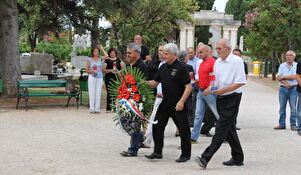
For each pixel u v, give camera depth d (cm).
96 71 1281
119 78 786
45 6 1866
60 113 1266
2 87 1557
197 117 884
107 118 1191
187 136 714
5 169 636
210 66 855
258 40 3925
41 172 623
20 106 1379
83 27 1959
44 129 992
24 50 5244
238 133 1025
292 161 733
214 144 667
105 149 796
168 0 2436
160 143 732
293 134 1020
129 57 832
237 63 667
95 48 1291
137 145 751
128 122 735
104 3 1617
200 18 5641
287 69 1093
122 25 2338
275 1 2505
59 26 1959
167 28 2756
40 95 1326
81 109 1375
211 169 666
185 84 704
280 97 1098
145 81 745
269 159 747
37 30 1977
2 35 1548
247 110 1515
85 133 955
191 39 5516
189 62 1057
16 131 956
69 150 778
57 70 3039
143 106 737
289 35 2581
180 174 628
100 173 623
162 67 728
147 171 642
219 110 682
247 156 769
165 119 727
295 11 2503
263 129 1092
